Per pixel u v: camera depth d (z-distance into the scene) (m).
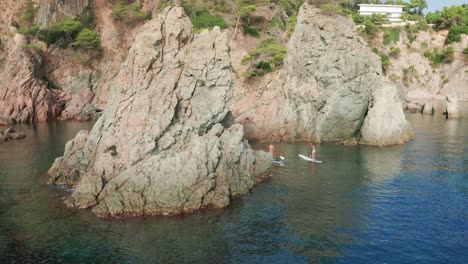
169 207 40.19
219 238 35.97
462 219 40.59
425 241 36.12
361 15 177.38
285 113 78.31
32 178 51.69
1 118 95.12
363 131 74.00
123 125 44.72
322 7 80.31
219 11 117.62
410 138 78.12
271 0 122.62
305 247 34.88
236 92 96.62
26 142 74.25
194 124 46.47
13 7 127.75
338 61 74.69
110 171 42.56
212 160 43.66
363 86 74.44
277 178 52.97
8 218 39.69
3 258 32.62
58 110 107.56
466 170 56.84
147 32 47.88
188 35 50.72
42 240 35.41
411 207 43.56
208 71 48.53
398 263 32.62
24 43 119.19
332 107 75.38
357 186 50.09
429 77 166.12
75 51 121.81
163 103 45.16
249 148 52.25
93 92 117.94
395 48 163.50
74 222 38.47
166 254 33.19
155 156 42.12
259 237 36.38
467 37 164.25
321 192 47.81
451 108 105.25
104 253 33.22
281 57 91.75
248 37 113.31
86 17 125.75
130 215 39.44
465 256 33.62
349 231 37.94
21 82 101.62
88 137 50.00
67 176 49.44
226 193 43.22
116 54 123.31
